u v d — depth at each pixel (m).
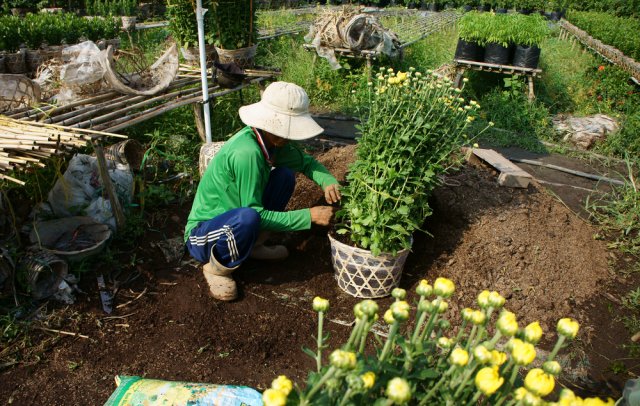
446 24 12.90
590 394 2.59
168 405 1.89
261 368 2.63
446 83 3.04
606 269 3.64
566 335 1.31
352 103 7.03
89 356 2.63
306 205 3.88
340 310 3.06
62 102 3.96
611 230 4.19
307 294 3.18
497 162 4.34
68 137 2.93
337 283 3.26
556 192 4.90
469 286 3.25
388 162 2.84
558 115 7.26
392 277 3.03
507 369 1.40
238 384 2.52
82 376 2.52
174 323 2.89
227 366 2.62
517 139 6.27
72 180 3.49
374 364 1.40
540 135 6.50
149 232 3.65
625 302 3.29
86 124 3.40
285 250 3.45
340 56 7.58
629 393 2.29
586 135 6.21
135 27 9.95
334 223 3.31
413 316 3.00
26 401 2.36
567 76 8.70
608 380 2.68
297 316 2.98
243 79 4.81
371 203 2.87
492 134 6.41
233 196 2.91
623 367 2.76
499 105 7.02
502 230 3.54
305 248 3.59
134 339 2.76
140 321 2.88
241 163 2.76
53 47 7.59
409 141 2.88
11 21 7.48
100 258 3.24
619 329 3.06
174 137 4.69
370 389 1.28
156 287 3.17
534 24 7.12
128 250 3.43
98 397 2.41
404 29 10.95
